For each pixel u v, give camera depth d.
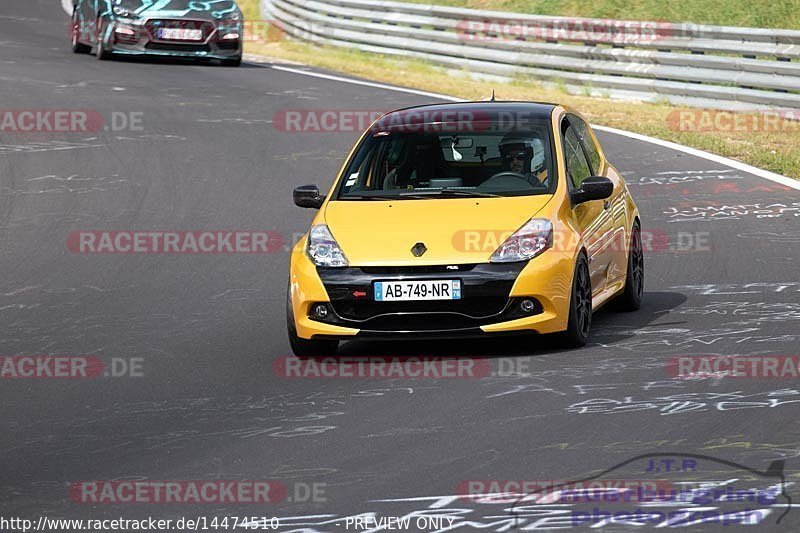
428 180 32.00
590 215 32.19
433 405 25.56
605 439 22.70
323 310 29.72
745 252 40.97
